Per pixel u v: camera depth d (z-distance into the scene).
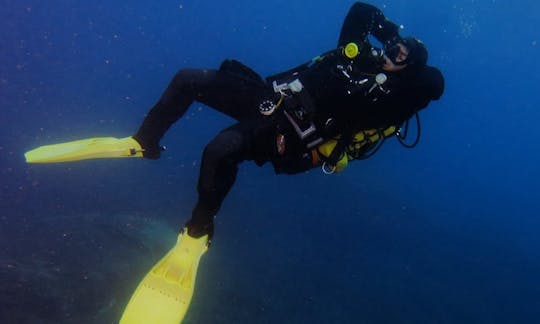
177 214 10.13
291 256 10.09
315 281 9.28
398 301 10.08
